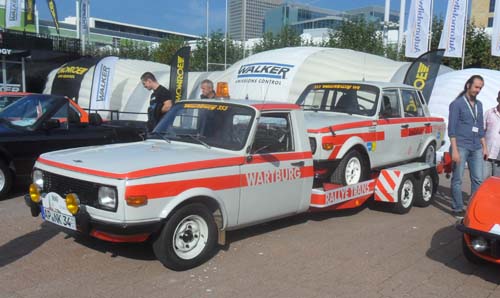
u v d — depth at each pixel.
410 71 13.75
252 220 5.51
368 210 7.98
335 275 4.95
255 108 5.52
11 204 7.38
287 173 5.82
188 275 4.79
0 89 24.86
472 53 26.27
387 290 4.63
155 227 4.53
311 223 6.93
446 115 14.68
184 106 6.10
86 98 22.48
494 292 4.72
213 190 4.95
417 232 6.71
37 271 4.78
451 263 5.49
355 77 17.62
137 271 4.83
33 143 7.82
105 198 4.42
